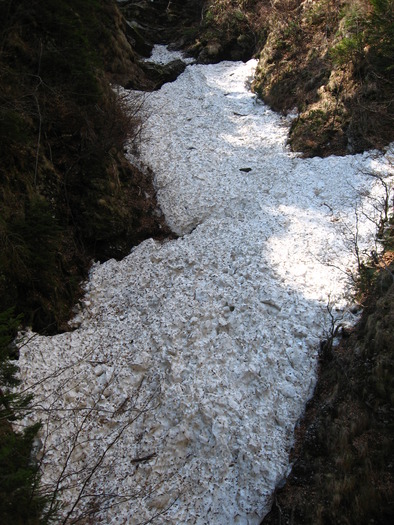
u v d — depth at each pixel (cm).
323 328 698
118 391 679
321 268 786
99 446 624
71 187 915
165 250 898
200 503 551
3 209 750
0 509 414
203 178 1060
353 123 1035
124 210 962
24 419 643
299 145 1104
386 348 589
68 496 575
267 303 737
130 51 1460
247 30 1595
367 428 549
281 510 527
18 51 909
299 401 625
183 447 603
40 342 743
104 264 900
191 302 764
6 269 720
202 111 1308
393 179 916
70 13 1023
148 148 1156
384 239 802
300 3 1430
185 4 1800
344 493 504
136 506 559
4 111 752
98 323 798
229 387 638
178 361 682
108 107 1044
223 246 864
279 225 893
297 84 1251
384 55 1033
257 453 572
